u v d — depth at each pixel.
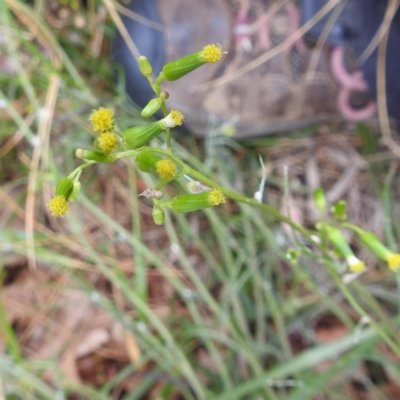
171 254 0.21
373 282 0.21
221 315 0.18
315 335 0.21
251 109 0.21
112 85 0.22
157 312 0.21
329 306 0.19
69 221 0.18
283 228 0.21
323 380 0.17
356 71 0.21
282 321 0.20
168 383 0.19
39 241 0.20
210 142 0.20
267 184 0.22
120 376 0.18
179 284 0.19
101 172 0.21
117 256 0.21
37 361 0.19
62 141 0.21
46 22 0.21
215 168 0.21
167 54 0.20
